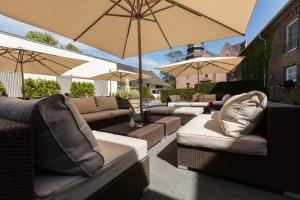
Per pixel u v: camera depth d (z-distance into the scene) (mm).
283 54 7242
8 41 8586
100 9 2623
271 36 8250
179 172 1872
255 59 10109
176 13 2785
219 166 1674
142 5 2924
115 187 1121
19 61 4742
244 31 2662
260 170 1485
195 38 3275
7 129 631
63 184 857
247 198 1425
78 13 2523
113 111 4508
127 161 1272
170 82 34812
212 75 20641
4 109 1027
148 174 1538
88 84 9289
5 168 627
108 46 3641
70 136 885
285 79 7258
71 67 5422
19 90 8352
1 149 615
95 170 985
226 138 1611
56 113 842
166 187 1597
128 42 3691
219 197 1445
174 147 2684
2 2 2025
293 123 1354
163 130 2930
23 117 840
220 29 2828
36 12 2279
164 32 3322
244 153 1533
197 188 1577
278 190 1479
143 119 3139
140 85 3307
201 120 2436
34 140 818
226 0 2018
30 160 699
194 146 1810
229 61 6684
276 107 1405
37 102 822
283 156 1397
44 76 9734
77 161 913
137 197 1422
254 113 1577
